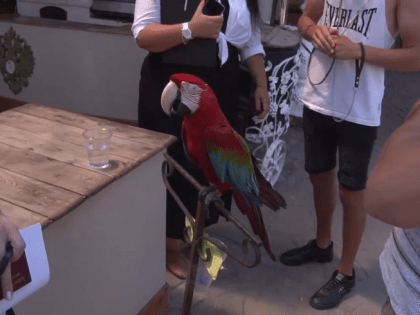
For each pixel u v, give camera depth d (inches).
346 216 73.8
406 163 24.7
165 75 70.1
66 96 119.4
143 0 68.9
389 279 35.6
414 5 57.1
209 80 69.6
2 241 27.9
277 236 96.9
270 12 113.2
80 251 50.1
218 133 46.9
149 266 66.3
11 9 132.3
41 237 36.4
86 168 51.8
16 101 125.6
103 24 122.2
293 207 108.7
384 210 25.0
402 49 60.1
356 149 68.1
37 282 36.1
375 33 61.8
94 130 54.7
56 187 47.3
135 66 111.0
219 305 76.2
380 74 64.3
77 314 52.9
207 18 63.6
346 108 65.9
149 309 68.4
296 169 128.1
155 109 72.1
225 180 48.5
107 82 114.8
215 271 33.8
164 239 68.7
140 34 67.7
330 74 66.6
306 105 72.1
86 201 48.7
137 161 54.3
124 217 56.7
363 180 69.4
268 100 82.6
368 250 93.0
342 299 79.0
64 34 112.3
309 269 86.7
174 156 74.0
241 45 73.0
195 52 66.9
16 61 120.8
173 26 65.2
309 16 73.7
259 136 104.7
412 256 32.5
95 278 54.2
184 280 81.1
